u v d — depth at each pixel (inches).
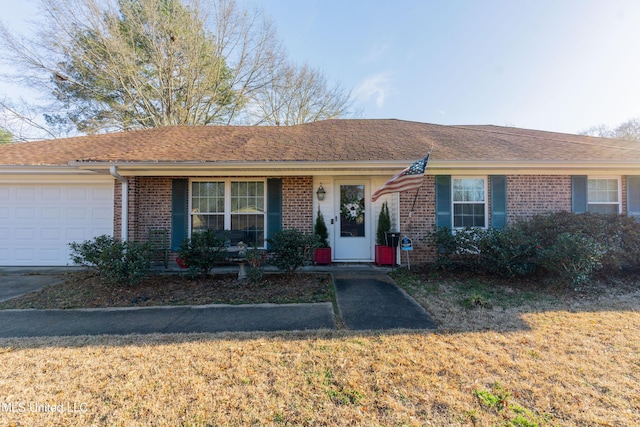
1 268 304.3
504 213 310.2
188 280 254.8
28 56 615.5
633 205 314.0
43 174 309.7
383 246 306.8
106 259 224.4
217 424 85.7
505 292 216.2
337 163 275.4
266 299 205.0
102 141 364.5
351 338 140.5
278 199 316.8
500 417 87.5
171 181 311.0
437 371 111.0
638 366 114.0
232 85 787.4
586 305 186.4
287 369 113.5
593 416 87.6
